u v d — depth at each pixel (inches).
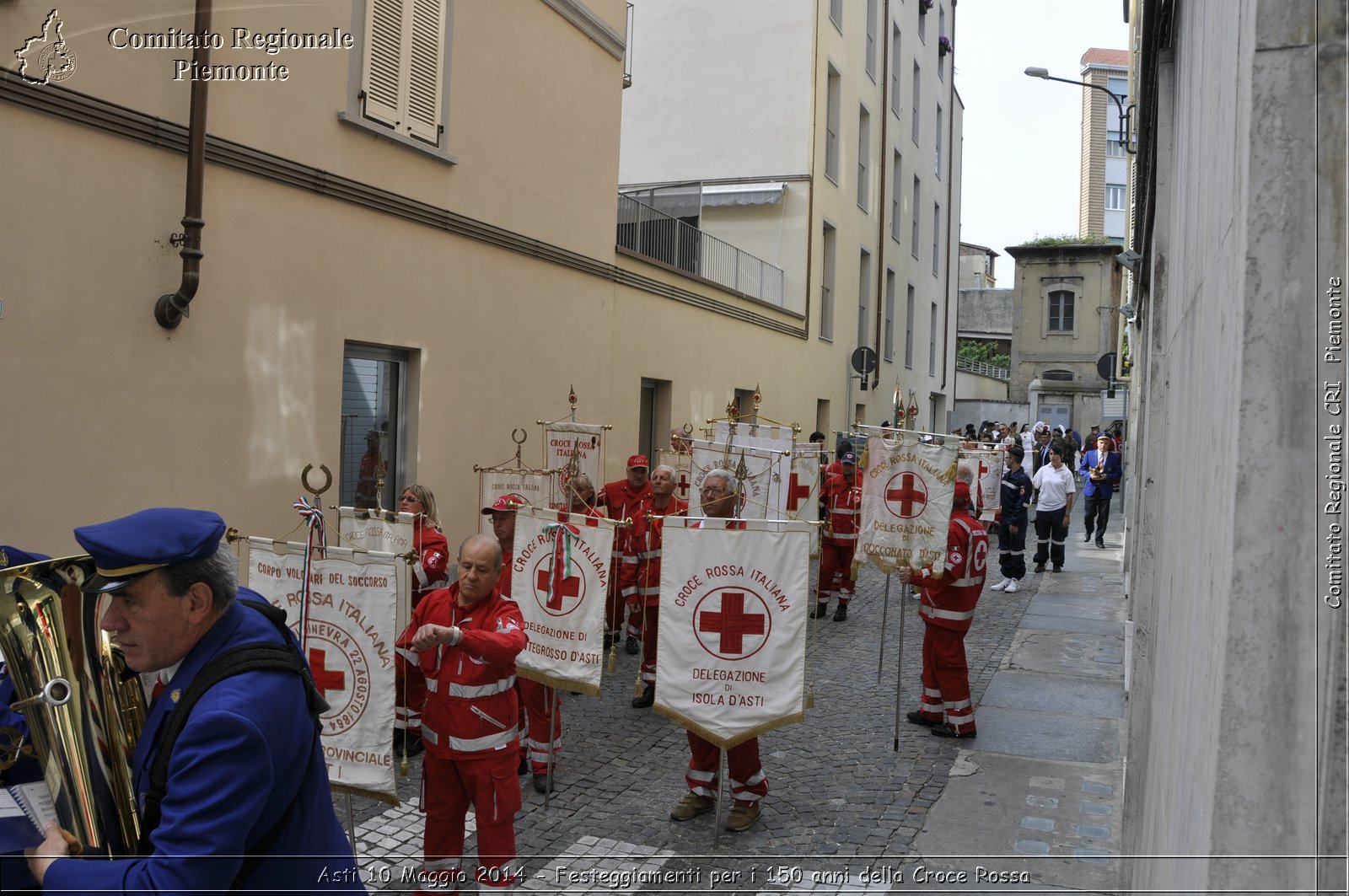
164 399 253.9
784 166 811.4
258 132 281.4
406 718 243.1
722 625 213.5
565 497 337.4
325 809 96.1
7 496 217.6
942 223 1405.0
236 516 276.1
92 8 233.0
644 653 322.3
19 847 88.8
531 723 247.4
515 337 407.2
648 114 850.8
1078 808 234.7
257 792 85.2
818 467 404.8
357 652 184.1
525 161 411.8
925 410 1314.0
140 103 244.8
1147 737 140.1
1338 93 45.9
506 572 274.2
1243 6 55.5
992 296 2420.0
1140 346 349.4
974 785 250.2
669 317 561.9
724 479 260.5
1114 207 2233.0
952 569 283.3
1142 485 206.1
